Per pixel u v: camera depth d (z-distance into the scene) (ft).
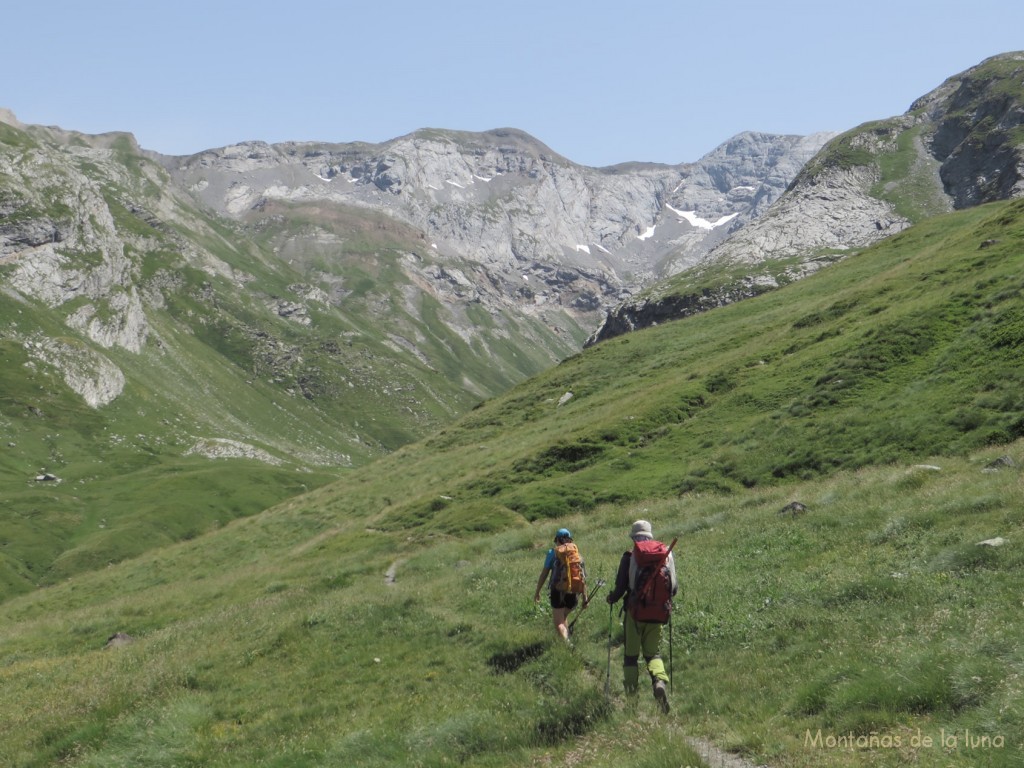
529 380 363.35
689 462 152.15
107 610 138.41
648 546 38.88
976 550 49.52
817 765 27.48
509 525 147.02
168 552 236.43
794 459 129.18
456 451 273.54
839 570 56.08
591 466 175.94
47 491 620.08
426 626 67.67
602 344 366.02
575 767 32.27
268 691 58.34
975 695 30.07
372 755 39.06
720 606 54.39
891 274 250.98
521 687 46.03
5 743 55.36
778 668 40.63
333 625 73.92
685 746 29.25
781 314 294.05
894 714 30.73
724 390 198.70
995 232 231.09
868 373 153.89
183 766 45.01
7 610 203.21
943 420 116.37
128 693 61.11
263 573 152.97
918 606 43.57
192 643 82.12
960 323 157.79
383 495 238.07
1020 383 114.62
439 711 44.75
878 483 88.17
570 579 51.49
